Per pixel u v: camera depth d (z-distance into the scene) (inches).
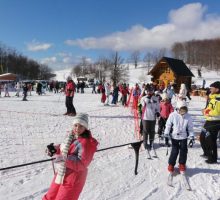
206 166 327.6
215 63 5049.2
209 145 338.0
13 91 1884.8
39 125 500.7
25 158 303.9
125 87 944.9
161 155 358.3
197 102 1256.8
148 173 293.3
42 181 248.7
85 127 158.7
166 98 430.3
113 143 404.5
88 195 232.2
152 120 372.8
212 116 337.7
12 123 507.8
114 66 3075.8
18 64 3993.6
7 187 231.6
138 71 4677.7
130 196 237.6
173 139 285.4
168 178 273.1
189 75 2075.5
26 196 219.1
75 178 154.9
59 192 153.9
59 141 393.7
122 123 572.4
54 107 814.5
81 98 1296.8
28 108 762.8
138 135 465.7
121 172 289.4
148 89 379.2
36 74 4288.9
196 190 260.5
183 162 285.4
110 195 235.8
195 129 539.5
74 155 155.2
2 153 315.9
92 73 4421.8
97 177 271.3
